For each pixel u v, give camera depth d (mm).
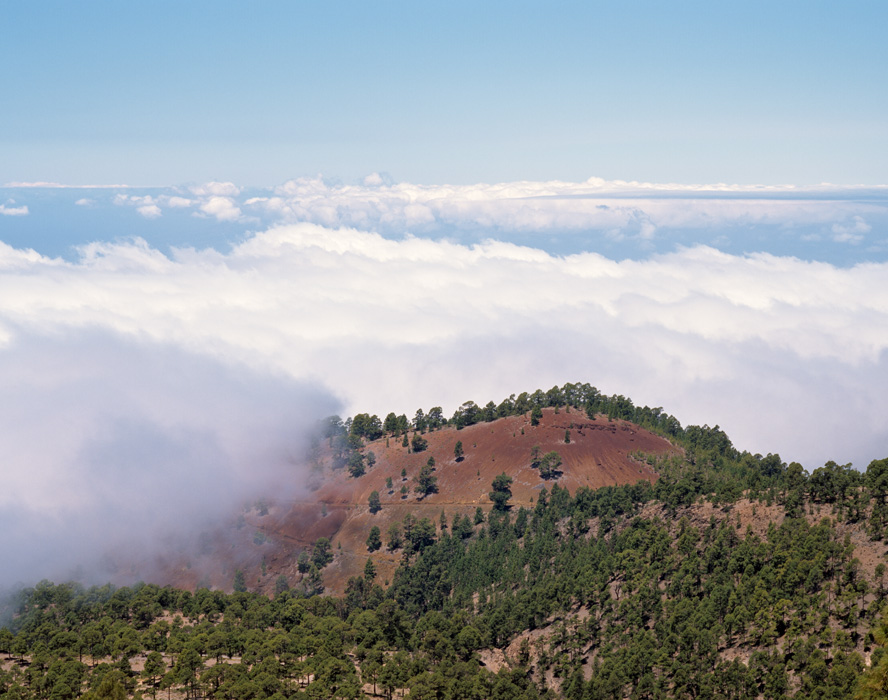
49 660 186625
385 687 185750
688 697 167625
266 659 184000
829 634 162250
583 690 180375
